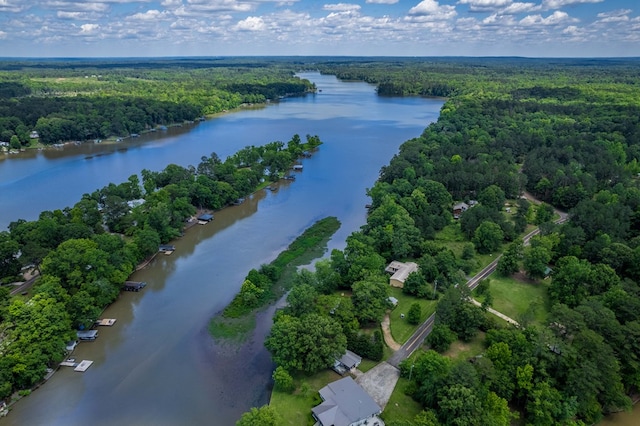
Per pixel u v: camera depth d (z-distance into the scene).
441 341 90.50
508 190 182.88
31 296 100.50
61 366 90.81
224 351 96.12
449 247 140.38
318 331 86.12
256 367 91.44
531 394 74.75
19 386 84.06
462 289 100.94
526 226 156.25
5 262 115.75
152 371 90.00
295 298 98.44
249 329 103.50
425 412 72.25
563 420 73.06
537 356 79.38
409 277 113.75
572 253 123.56
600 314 86.00
